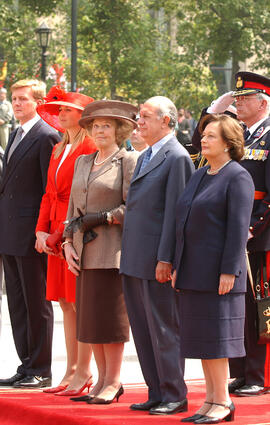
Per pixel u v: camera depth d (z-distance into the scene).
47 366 18.42
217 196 14.25
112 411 15.26
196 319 14.25
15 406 15.92
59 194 17.56
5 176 18.67
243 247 14.12
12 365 21.27
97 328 16.08
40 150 18.41
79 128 17.62
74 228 16.25
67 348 17.48
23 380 18.30
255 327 17.19
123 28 70.94
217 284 14.14
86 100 17.70
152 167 15.38
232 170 14.35
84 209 16.45
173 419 14.55
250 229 16.98
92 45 72.38
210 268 14.16
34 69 72.44
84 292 16.25
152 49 72.38
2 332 25.61
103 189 16.30
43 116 18.45
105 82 71.75
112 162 16.45
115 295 16.19
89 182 16.45
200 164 18.39
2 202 18.72
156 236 15.22
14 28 72.12
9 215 18.50
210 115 14.87
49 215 17.80
